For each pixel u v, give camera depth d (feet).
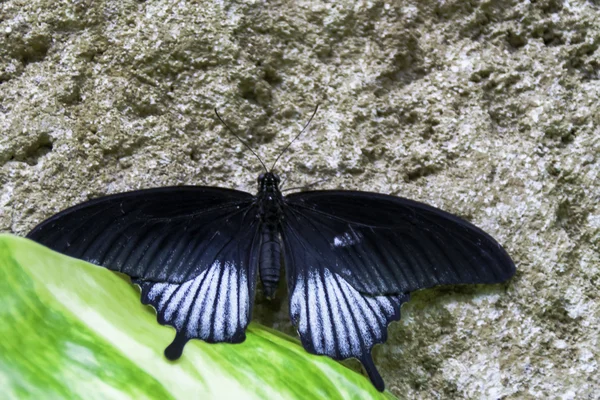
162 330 1.19
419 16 1.40
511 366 1.26
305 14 1.39
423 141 1.35
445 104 1.36
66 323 1.16
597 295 1.28
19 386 1.11
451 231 1.23
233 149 1.33
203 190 1.24
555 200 1.31
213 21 1.36
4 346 1.12
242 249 1.23
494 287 1.28
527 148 1.33
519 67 1.38
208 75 1.34
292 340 1.23
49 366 1.13
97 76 1.34
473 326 1.27
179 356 1.17
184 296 1.20
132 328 1.18
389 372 1.27
